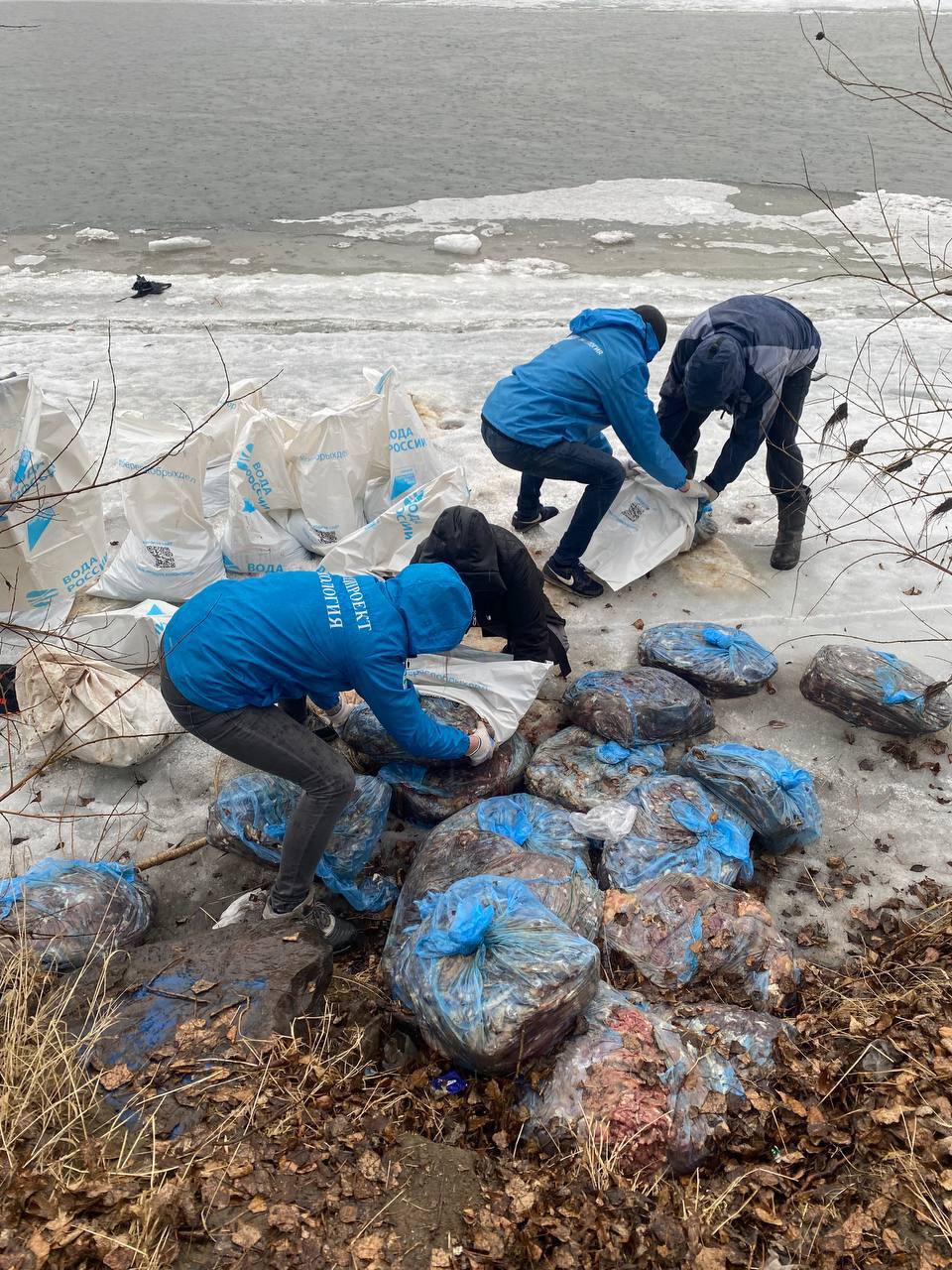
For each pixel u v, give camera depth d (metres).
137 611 4.66
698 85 19.61
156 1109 2.61
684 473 5.01
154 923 3.64
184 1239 2.32
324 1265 2.30
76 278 10.77
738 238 12.12
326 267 11.20
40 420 4.82
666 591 5.36
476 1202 2.48
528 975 2.72
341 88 19.42
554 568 5.25
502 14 28.98
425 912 3.23
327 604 3.09
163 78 20.30
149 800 4.11
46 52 23.17
